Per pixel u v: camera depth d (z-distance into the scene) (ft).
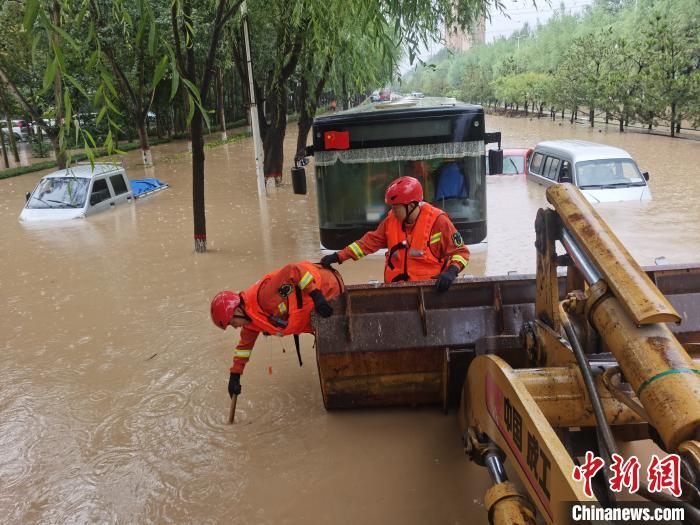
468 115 26.55
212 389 19.81
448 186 27.02
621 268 9.63
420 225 16.93
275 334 16.07
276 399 18.76
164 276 33.40
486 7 39.88
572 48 164.76
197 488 14.65
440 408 17.43
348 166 27.35
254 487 14.56
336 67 56.39
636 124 131.23
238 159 91.76
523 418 9.91
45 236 44.39
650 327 8.93
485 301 16.61
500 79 221.66
